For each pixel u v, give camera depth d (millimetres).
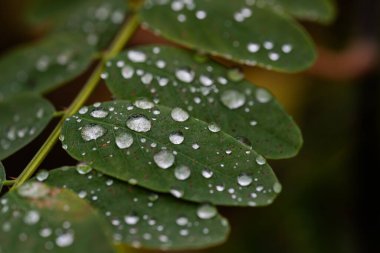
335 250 278
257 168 190
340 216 283
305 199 291
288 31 222
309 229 284
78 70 240
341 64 277
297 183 297
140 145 192
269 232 289
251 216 296
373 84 279
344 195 286
